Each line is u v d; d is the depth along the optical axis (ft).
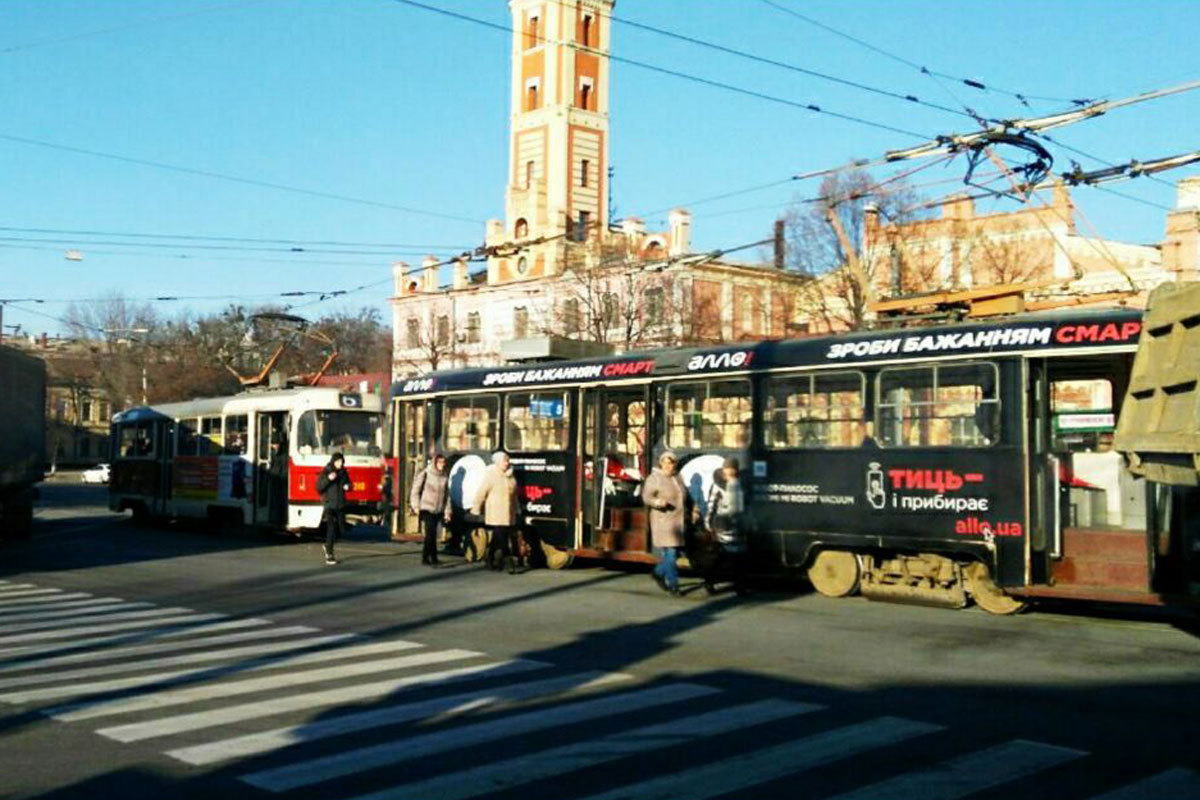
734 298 166.81
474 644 40.37
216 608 50.75
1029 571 45.14
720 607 49.75
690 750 25.50
